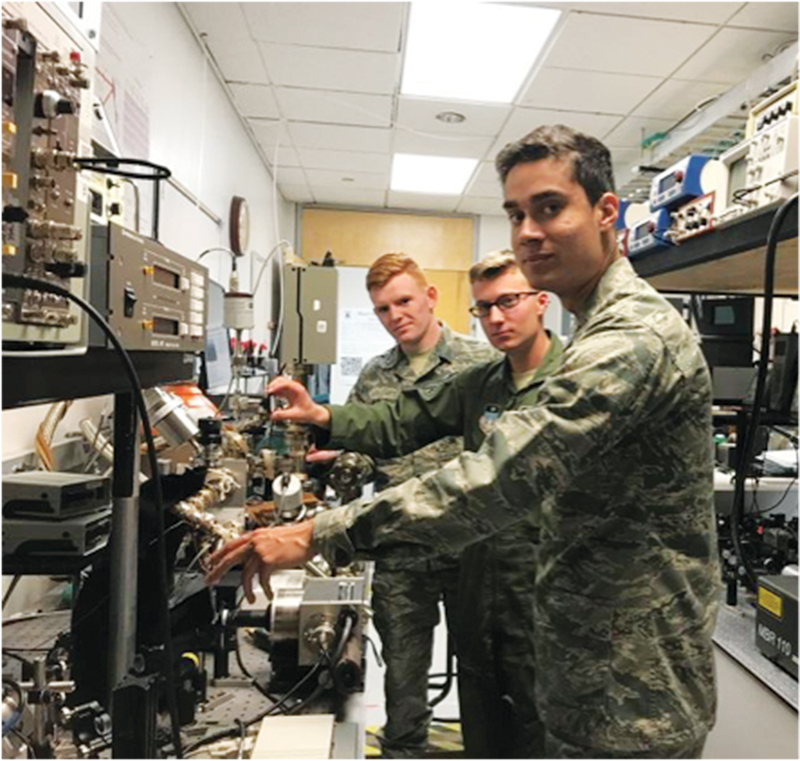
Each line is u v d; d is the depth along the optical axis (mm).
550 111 3572
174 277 982
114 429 878
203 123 2949
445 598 1588
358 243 5945
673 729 855
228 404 1967
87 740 822
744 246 1147
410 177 5000
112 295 759
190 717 879
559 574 924
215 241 3205
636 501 866
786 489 2605
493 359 1639
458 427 1452
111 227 756
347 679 970
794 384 2363
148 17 2199
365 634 1100
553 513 921
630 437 854
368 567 1390
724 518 2512
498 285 1386
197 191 2857
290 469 1446
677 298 2773
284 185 5320
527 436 713
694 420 848
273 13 2611
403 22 2664
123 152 1967
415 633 1581
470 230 6062
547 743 958
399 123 3818
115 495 864
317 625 989
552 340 1454
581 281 909
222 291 2512
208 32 2777
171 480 1030
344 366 5805
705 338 2814
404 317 1861
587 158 860
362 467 1530
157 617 914
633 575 869
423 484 737
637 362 753
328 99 3490
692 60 2930
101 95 1783
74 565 895
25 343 656
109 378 819
